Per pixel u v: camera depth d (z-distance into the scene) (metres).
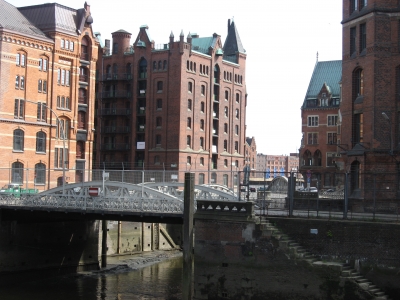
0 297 40.12
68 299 39.78
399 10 42.66
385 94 42.59
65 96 72.00
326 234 32.53
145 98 99.81
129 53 101.69
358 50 44.66
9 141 65.31
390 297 30.84
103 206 38.50
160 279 46.97
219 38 104.88
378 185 41.56
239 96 111.12
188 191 33.66
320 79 99.19
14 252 45.62
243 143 111.94
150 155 97.69
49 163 69.50
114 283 45.28
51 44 69.75
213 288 33.16
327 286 30.56
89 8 75.06
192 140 98.00
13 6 71.25
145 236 63.25
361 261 31.62
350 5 45.81
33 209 41.19
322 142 94.94
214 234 33.31
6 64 65.00
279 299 31.59
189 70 97.12
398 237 30.88
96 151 104.06
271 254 31.89
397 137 42.25
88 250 51.47
